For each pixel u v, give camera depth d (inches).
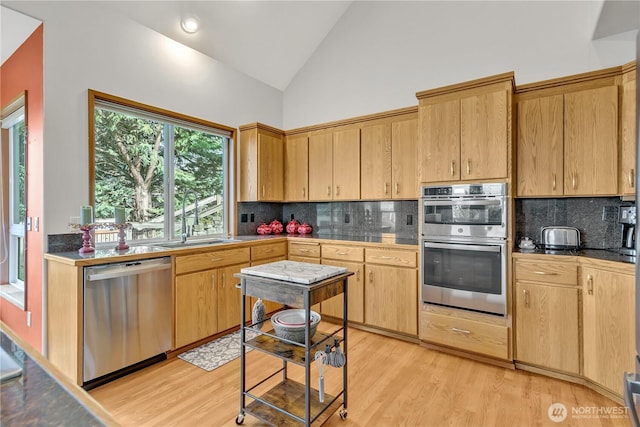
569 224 102.0
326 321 133.6
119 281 87.1
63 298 84.1
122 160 112.6
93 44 101.5
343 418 70.7
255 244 128.3
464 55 125.5
